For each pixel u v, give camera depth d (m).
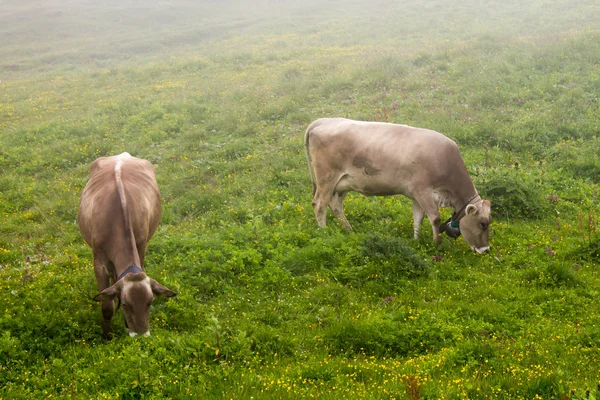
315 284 7.83
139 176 7.39
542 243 8.72
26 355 6.01
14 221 10.88
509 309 6.94
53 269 8.39
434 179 8.68
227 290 7.66
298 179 12.20
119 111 18.34
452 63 19.08
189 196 11.73
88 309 7.00
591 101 14.72
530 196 10.07
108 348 6.08
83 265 8.63
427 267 8.03
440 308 7.02
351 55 23.91
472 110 14.98
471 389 5.07
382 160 8.98
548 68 17.22
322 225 9.79
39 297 7.16
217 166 13.29
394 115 15.13
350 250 8.36
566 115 13.94
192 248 8.81
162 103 18.72
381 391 5.11
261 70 22.94
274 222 10.15
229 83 21.08
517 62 17.92
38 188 12.45
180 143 15.02
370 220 10.00
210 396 5.17
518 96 15.52
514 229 9.33
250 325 6.57
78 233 10.17
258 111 16.81
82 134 16.38
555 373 5.23
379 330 6.41
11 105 21.39
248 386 5.36
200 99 18.88
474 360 5.71
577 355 5.80
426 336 6.38
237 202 11.30
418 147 8.74
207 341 6.06
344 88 18.08
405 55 21.34
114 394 5.27
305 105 16.97
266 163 13.16
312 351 6.27
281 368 5.76
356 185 9.40
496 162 12.02
